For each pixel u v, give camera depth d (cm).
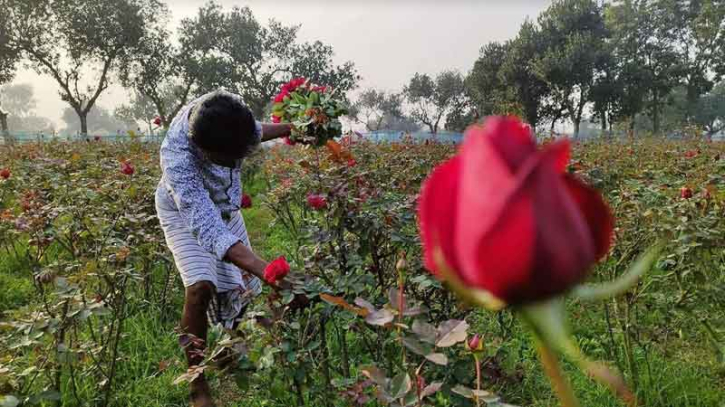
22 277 452
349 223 264
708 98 5259
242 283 296
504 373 216
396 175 450
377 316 147
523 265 48
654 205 307
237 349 190
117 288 292
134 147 839
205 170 265
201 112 239
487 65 4009
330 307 219
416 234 270
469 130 52
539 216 47
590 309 351
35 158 659
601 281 300
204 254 269
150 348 316
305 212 419
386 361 241
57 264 278
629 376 277
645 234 286
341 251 261
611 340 284
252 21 3569
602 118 3806
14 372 218
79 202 381
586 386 273
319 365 232
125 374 297
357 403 183
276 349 189
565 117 3803
